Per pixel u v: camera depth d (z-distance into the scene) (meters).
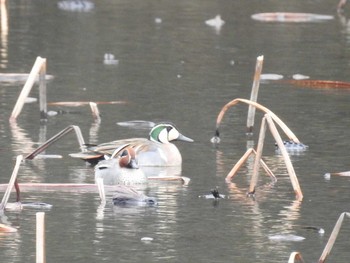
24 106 19.62
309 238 12.09
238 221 12.69
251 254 11.49
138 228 12.34
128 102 20.12
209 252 11.52
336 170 15.21
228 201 13.56
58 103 19.88
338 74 23.25
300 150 16.50
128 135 17.34
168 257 11.34
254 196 13.81
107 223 12.51
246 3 34.31
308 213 13.05
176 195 13.84
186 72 23.28
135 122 18.34
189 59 24.84
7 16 30.66
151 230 12.27
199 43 26.98
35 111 19.23
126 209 13.14
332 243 11.11
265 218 12.82
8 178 14.48
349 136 17.48
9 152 16.00
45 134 17.34
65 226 12.37
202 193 13.93
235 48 26.34
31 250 11.48
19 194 13.41
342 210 13.20
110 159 14.61
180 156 15.64
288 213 13.05
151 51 25.81
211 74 23.08
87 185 14.05
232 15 31.80
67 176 14.63
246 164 15.62
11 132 17.44
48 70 23.28
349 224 12.63
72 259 11.22
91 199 13.56
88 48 26.03
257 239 12.02
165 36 27.86
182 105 19.88
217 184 14.41
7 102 19.91
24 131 17.53
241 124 18.48
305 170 15.20
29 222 12.51
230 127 18.22
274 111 19.45
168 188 14.19
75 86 21.66
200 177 14.82
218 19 30.14
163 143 15.80
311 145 16.84
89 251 11.49
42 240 10.32
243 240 11.96
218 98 20.58
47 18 30.47
